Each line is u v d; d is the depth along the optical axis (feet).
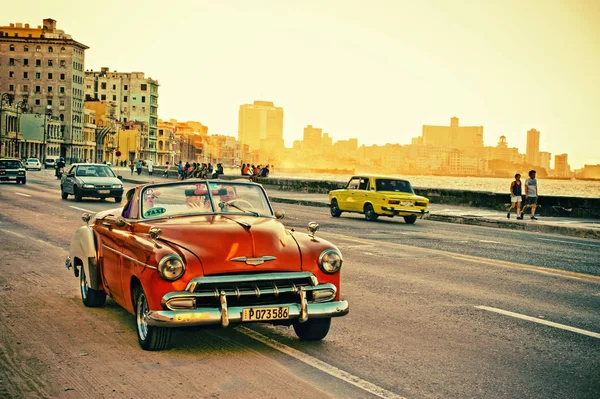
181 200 23.50
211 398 16.49
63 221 63.16
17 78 502.79
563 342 22.68
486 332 23.88
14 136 418.72
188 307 18.76
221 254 19.42
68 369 18.79
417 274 36.78
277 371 18.79
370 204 78.18
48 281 32.99
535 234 69.97
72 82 506.07
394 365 19.67
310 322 21.71
